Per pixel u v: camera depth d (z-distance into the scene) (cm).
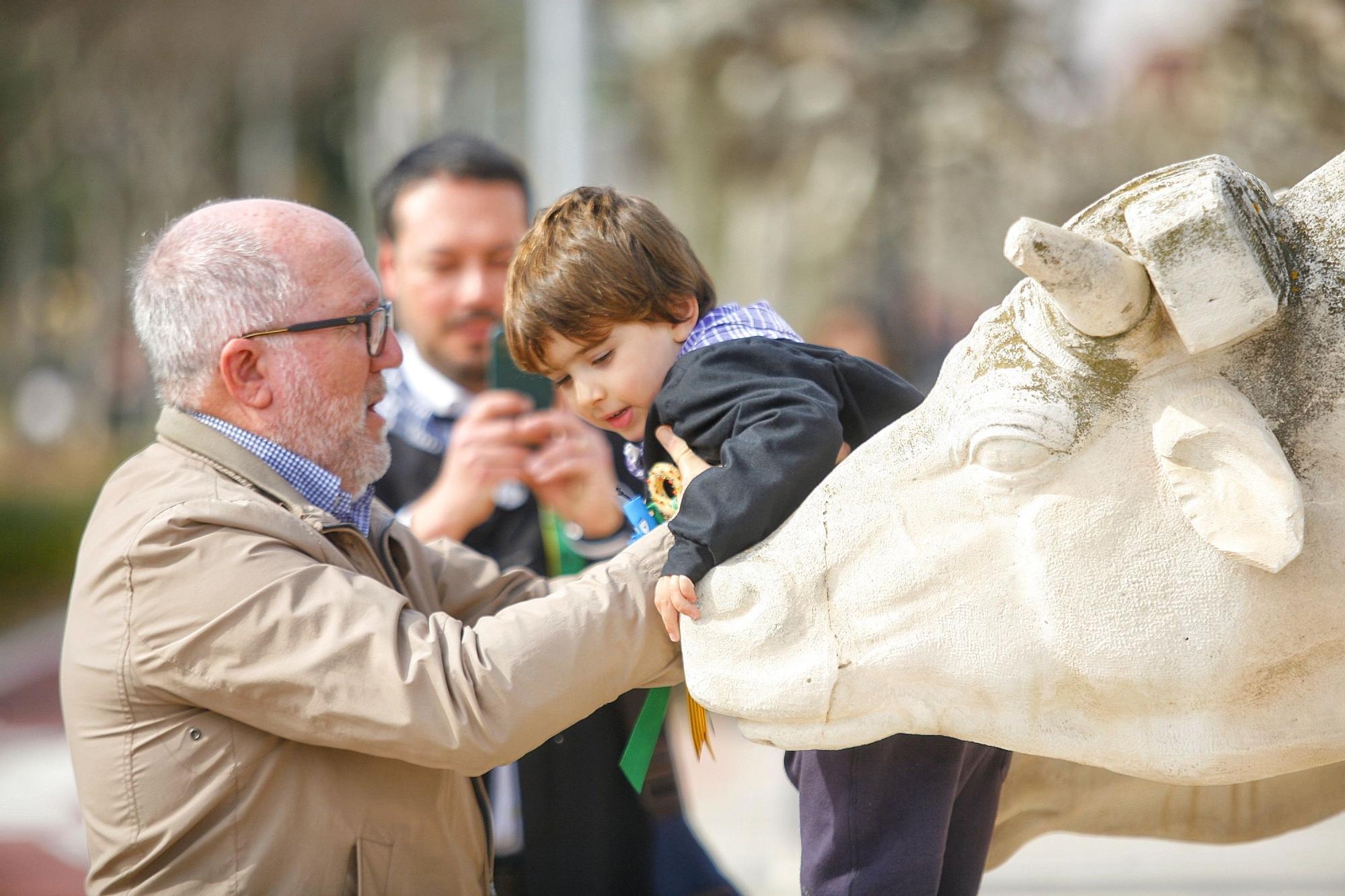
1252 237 271
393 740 370
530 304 396
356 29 3778
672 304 395
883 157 2394
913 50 2239
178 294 427
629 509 418
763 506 333
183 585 382
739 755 1276
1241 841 403
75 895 959
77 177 3806
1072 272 267
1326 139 1255
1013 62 2042
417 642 377
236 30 3591
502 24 3719
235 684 377
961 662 311
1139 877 884
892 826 354
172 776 384
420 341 641
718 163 2845
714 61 2634
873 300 2498
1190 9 1437
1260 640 294
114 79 3519
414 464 628
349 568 411
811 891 362
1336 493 285
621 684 380
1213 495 280
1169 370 288
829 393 376
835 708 319
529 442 558
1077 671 304
